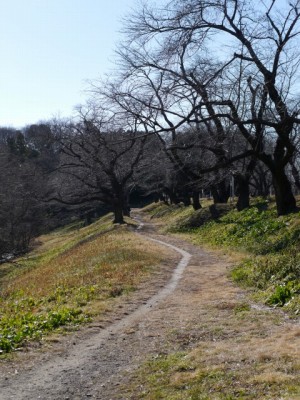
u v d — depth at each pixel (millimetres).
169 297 13562
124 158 46656
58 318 11180
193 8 22125
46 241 63406
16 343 9539
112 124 36031
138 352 8773
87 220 74875
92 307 12430
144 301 13227
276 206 26328
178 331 9781
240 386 6402
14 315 12977
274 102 22312
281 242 19078
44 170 61156
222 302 12023
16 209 50062
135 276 16688
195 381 6832
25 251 46688
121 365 8141
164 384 6949
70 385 7348
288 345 7730
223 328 9523
